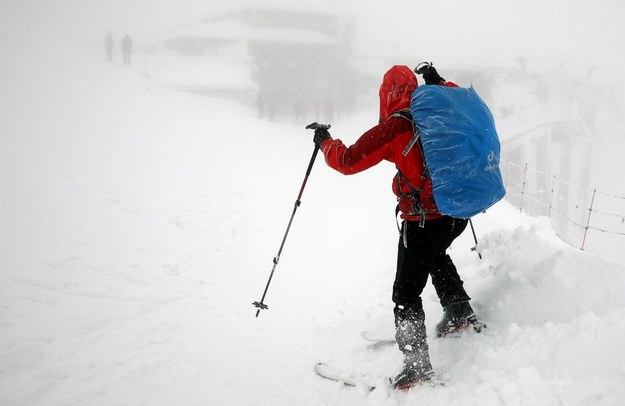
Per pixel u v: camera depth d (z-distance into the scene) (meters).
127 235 6.88
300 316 4.73
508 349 2.38
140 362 3.77
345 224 8.76
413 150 2.23
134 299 5.05
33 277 5.14
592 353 2.03
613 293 2.47
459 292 2.75
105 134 12.48
